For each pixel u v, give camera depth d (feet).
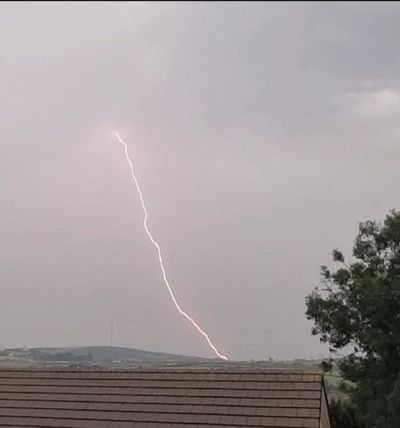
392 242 86.38
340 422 82.28
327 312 90.22
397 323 80.02
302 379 50.83
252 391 50.55
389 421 75.77
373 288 81.15
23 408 54.80
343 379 87.40
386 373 80.23
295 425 45.83
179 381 54.19
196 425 47.83
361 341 84.23
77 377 58.54
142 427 49.03
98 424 50.57
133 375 56.90
